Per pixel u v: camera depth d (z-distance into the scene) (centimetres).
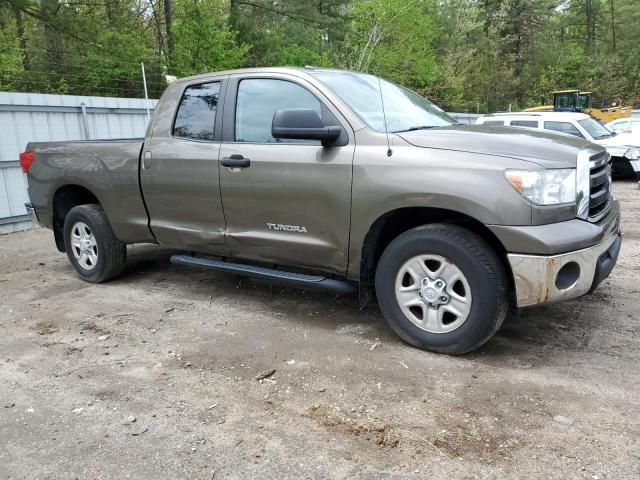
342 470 261
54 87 1834
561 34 5812
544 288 333
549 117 1277
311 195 402
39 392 348
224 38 2319
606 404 307
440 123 444
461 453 270
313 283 422
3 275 637
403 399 321
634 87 5003
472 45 4556
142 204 514
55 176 574
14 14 1864
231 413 315
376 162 374
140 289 553
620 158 1247
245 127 445
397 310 387
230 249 463
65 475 266
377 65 3569
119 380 360
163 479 260
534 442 276
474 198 338
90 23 1856
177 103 493
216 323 453
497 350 380
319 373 357
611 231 376
